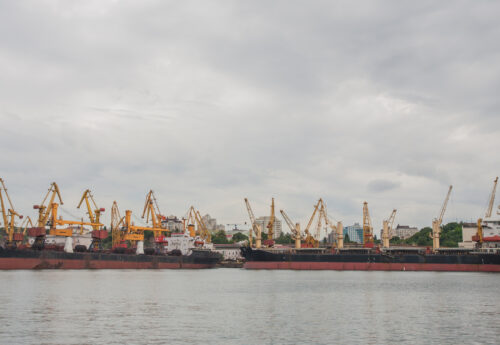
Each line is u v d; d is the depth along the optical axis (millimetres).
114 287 103125
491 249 195625
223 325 56531
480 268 191500
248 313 67062
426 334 52281
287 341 48250
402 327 56500
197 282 129875
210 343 46750
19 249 162250
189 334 50781
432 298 88750
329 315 65875
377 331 53875
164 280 133250
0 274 137250
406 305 77875
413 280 141125
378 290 106250
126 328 53375
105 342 46281
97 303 74312
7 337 47656
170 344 45969
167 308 70812
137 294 89750
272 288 111062
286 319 61812
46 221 189125
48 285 102375
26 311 64125
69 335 49031
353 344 47219
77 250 192250
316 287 114562
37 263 167750
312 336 50781
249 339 48906
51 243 198500
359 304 79062
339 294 96250
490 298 88812
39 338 47500
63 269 176125
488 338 50344
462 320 61906
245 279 147500
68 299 78188
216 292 98938
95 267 189375
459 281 135500
